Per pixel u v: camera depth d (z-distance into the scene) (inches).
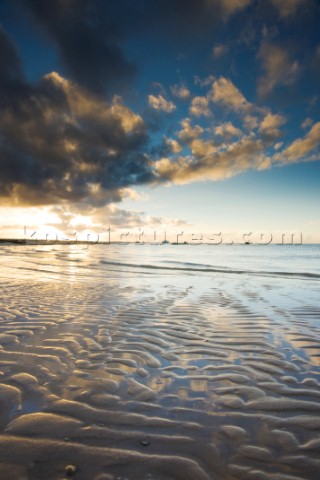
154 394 107.8
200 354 151.2
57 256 1258.0
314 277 549.0
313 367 135.6
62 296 310.3
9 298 296.8
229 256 1429.6
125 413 94.1
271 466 72.2
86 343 165.0
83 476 67.4
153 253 1659.7
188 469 70.6
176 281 458.3
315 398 106.5
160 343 167.2
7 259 1011.3
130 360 141.6
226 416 94.0
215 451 77.0
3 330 186.9
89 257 1195.9
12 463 70.8
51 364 134.3
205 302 286.4
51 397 103.6
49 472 68.3
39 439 80.0
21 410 94.7
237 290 366.3
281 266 847.1
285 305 273.6
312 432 86.0
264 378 123.4
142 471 69.6
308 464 73.0
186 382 118.6
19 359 139.9
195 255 1478.8
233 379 122.0
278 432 85.8
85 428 85.5
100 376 122.7
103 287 380.8
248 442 81.0
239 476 68.9
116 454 75.0
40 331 186.2
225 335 183.3
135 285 404.5
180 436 83.0
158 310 249.8
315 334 185.9
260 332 189.8
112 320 215.5
